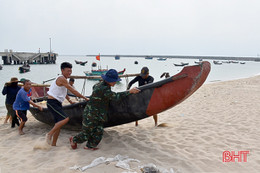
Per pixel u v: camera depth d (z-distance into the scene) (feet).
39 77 109.60
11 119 23.25
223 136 16.47
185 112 26.14
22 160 12.87
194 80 12.81
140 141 15.72
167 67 221.46
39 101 35.40
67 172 10.91
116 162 11.89
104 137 16.72
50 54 246.68
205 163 12.02
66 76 14.52
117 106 15.28
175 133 17.56
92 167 11.32
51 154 13.46
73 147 14.16
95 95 13.09
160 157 12.80
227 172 11.03
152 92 14.05
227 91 43.06
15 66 202.59
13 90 20.83
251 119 20.95
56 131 14.74
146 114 14.82
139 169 11.08
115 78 12.90
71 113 17.20
